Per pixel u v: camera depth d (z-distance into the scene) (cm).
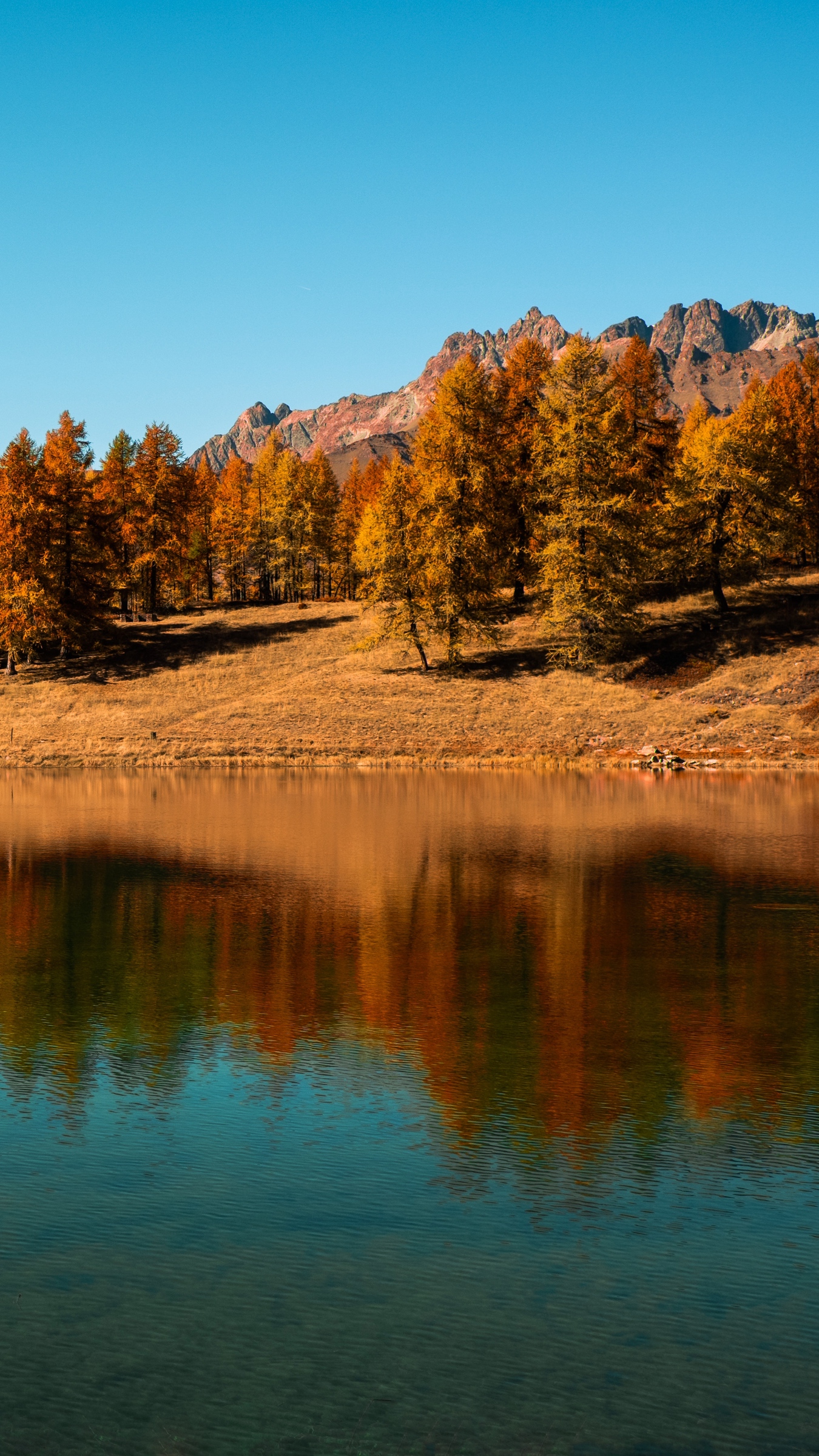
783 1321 655
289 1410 573
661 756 4509
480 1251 737
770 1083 1052
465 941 1653
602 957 1550
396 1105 1000
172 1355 621
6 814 3244
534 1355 620
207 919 1806
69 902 1956
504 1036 1196
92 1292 686
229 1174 855
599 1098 1015
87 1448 541
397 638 5909
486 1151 898
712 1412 571
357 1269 713
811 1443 546
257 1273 706
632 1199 812
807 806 3366
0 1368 608
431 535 5641
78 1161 880
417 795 3681
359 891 2056
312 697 5591
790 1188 831
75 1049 1153
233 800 3594
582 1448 542
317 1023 1241
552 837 2744
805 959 1543
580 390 5847
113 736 5206
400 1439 550
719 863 2372
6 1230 764
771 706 4934
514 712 5225
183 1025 1235
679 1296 682
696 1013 1283
